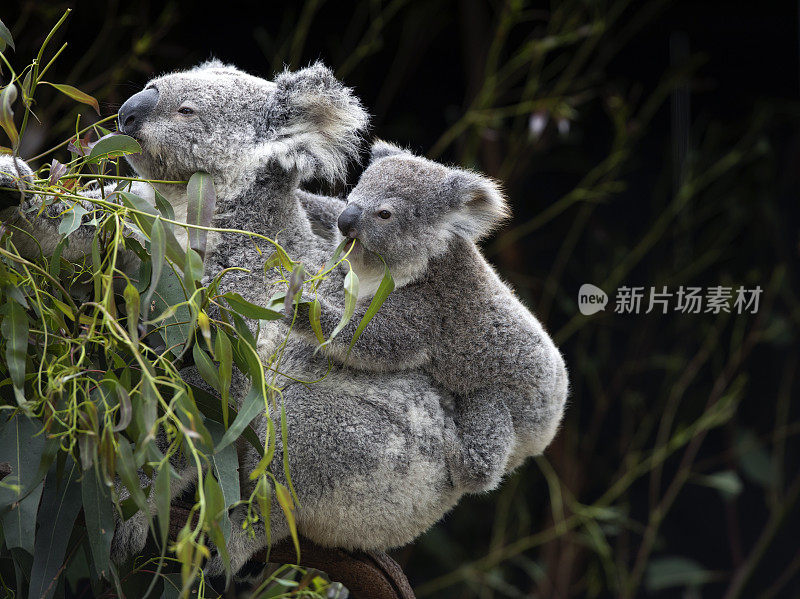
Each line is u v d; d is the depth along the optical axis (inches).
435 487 122.9
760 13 308.8
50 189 98.7
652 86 311.3
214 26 284.4
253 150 128.3
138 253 102.8
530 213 312.5
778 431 294.7
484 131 274.7
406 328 122.2
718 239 312.5
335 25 297.3
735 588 286.2
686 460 293.7
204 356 93.4
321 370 121.0
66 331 93.0
